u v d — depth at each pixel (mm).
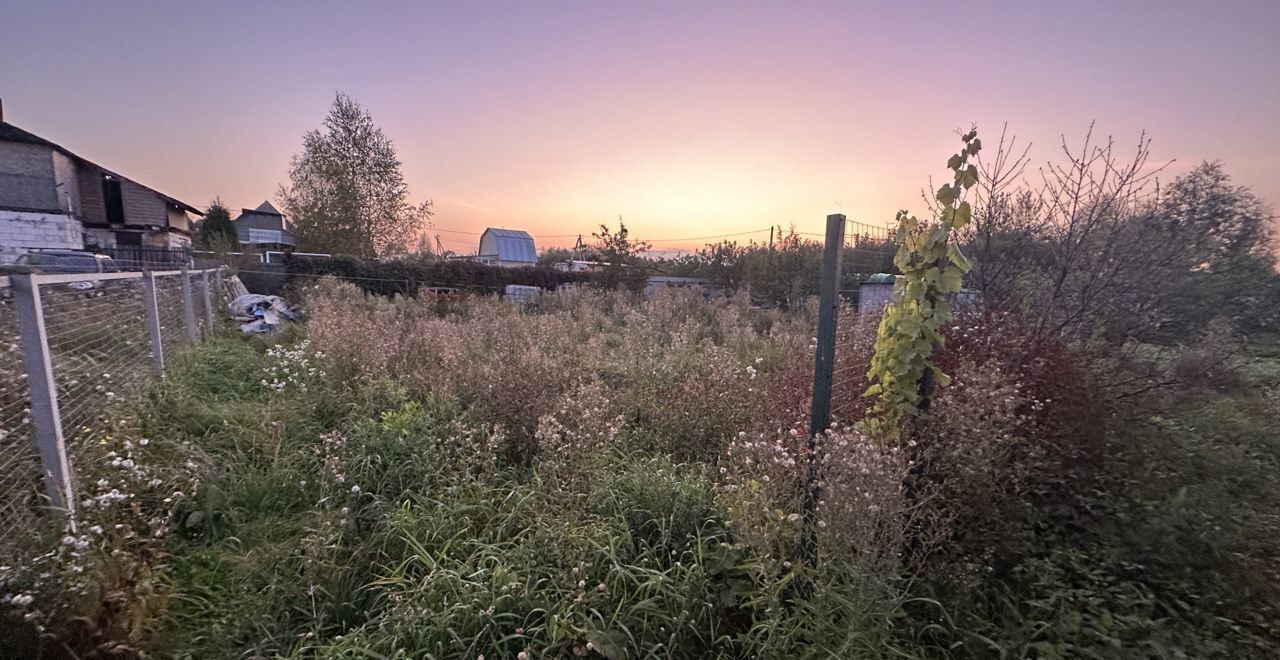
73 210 20391
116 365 4391
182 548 2955
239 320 9984
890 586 2457
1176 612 2529
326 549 2723
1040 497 3256
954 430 2992
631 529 3014
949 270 3049
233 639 2346
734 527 2801
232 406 4797
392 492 3498
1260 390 5695
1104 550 2848
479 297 14523
